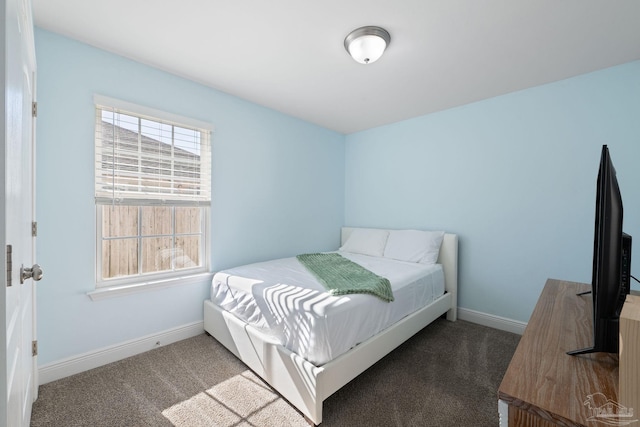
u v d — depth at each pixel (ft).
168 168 7.58
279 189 10.38
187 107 7.83
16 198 2.68
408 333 7.06
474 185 9.37
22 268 2.97
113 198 6.65
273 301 5.80
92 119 6.32
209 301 7.98
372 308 5.97
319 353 4.82
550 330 3.58
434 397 5.50
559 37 5.83
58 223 5.91
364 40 5.65
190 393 5.54
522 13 5.12
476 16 5.21
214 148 8.45
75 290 6.14
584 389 2.35
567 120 7.68
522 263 8.45
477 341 7.92
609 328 2.81
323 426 4.72
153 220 7.47
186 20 5.45
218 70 7.36
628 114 6.86
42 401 5.22
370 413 5.06
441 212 10.17
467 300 9.55
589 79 7.36
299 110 10.19
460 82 7.93
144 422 4.79
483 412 5.11
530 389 2.37
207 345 7.45
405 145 11.18
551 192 7.95
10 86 2.27
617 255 2.85
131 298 6.92
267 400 5.37
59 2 4.97
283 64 7.02
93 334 6.38
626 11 5.01
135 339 6.97
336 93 8.74
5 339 2.04
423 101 9.31
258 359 5.87
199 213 8.36
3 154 1.97
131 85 6.85
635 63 6.76
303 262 8.98
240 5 5.02
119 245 6.91
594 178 7.32
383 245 10.85
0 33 1.93
